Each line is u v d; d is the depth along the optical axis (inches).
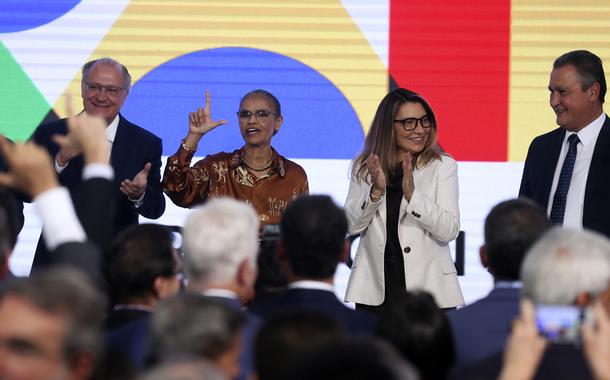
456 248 1021.8
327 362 260.1
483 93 1025.5
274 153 882.8
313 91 1028.5
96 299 336.2
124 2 1029.2
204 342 368.8
